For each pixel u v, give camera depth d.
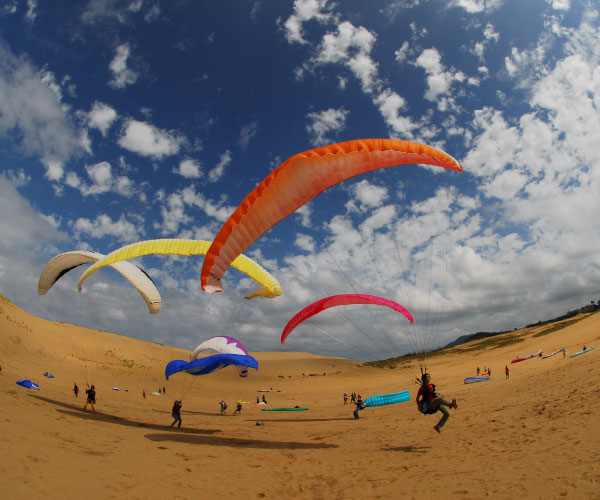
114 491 5.75
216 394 45.72
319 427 17.30
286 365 96.69
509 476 6.28
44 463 6.41
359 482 7.03
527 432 9.71
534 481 5.82
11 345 39.75
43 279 18.53
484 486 5.94
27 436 8.09
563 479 5.66
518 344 66.81
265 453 10.31
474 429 11.78
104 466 7.07
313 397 42.59
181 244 15.74
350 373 75.06
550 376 21.77
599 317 52.62
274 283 16.06
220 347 16.14
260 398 44.34
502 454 7.91
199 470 7.82
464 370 49.44
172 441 11.39
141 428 13.91
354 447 11.18
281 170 8.80
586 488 5.14
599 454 6.52
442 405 9.17
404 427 14.76
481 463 7.43
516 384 23.23
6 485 5.02
